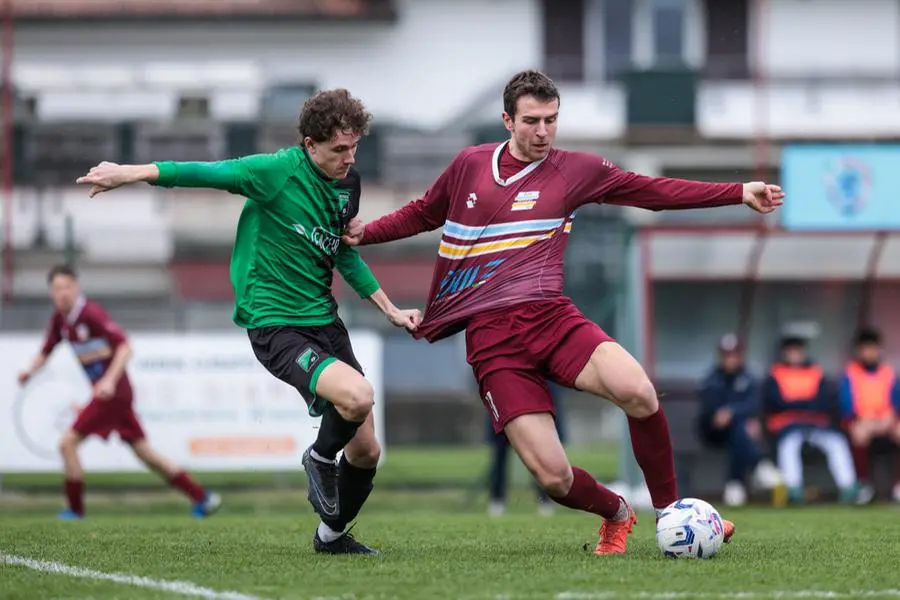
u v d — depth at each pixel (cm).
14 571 1630
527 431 1673
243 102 6469
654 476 1753
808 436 3797
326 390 1628
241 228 1736
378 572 1576
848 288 4131
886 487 3956
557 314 1702
